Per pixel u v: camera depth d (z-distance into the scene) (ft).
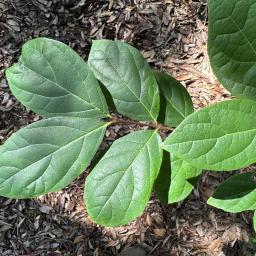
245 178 1.01
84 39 4.07
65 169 0.94
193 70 3.93
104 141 3.62
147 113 1.02
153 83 1.02
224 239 3.44
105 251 3.48
